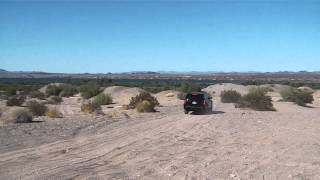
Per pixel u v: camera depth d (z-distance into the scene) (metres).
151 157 16.30
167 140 21.09
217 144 19.80
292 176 13.08
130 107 46.59
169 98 69.50
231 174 13.27
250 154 17.00
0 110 39.00
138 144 19.75
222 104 53.06
